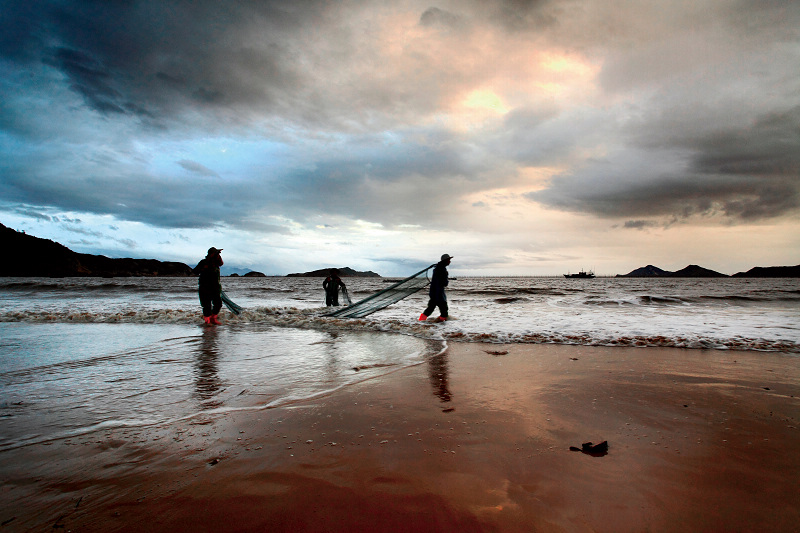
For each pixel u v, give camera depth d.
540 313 12.41
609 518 1.73
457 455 2.37
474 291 30.34
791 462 2.29
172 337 7.14
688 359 5.30
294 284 62.19
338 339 7.01
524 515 1.75
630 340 6.67
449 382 4.09
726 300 18.41
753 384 4.01
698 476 2.12
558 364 4.98
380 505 1.84
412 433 2.71
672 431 2.76
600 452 2.41
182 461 2.29
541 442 2.57
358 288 36.06
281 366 4.84
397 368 4.74
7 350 5.82
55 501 1.88
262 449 2.46
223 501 1.87
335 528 1.67
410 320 10.30
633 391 3.75
